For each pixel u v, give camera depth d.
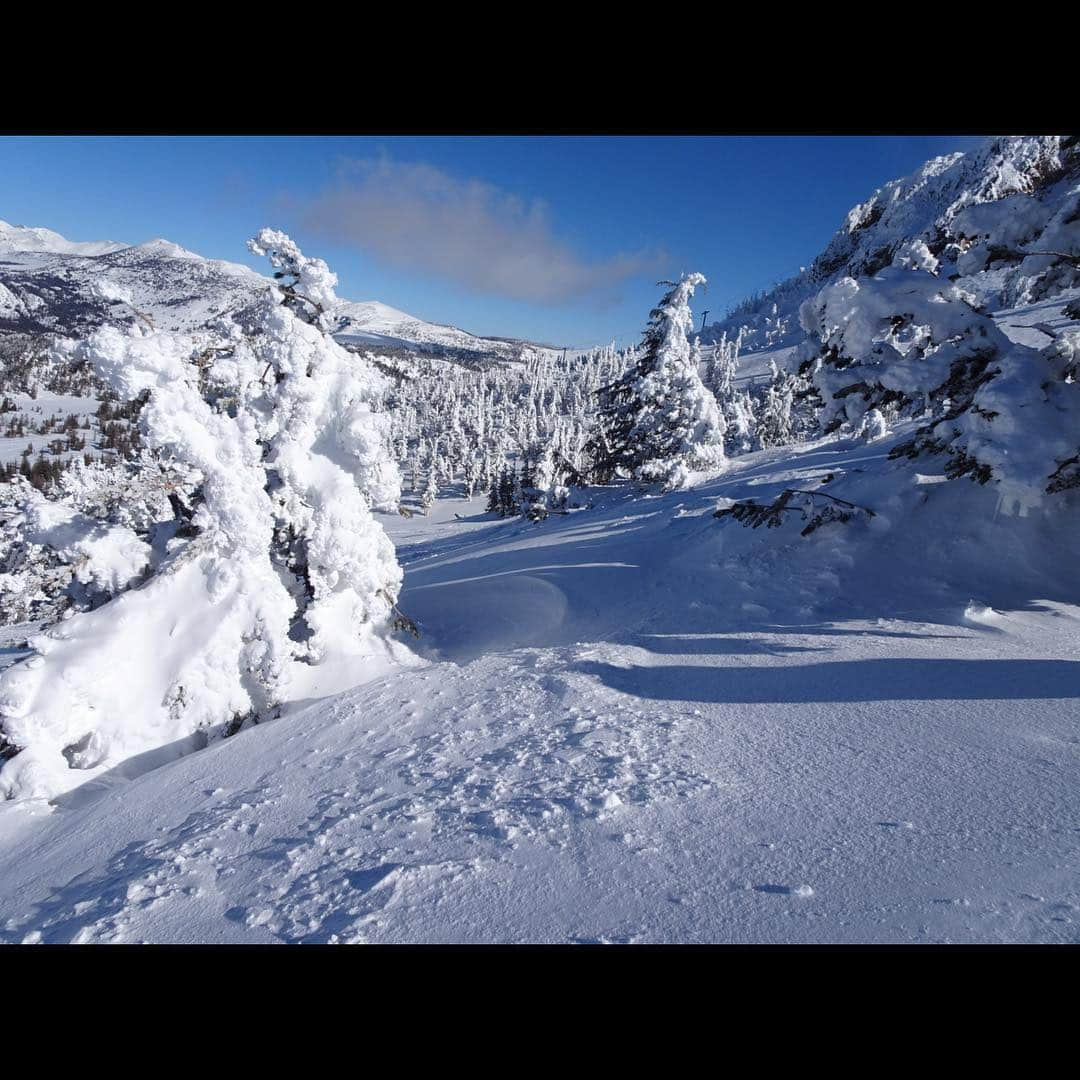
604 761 4.59
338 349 10.31
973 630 7.28
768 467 24.23
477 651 10.22
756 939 2.54
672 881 2.99
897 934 2.48
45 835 6.07
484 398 181.38
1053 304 30.50
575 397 168.50
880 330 9.77
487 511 76.88
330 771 5.49
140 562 9.15
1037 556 8.66
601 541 17.02
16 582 8.55
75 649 8.12
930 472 10.68
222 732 8.58
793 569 9.98
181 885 3.77
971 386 9.12
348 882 3.38
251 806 4.96
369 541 10.05
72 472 9.12
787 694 5.79
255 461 9.25
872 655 6.64
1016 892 2.67
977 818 3.35
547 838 3.53
